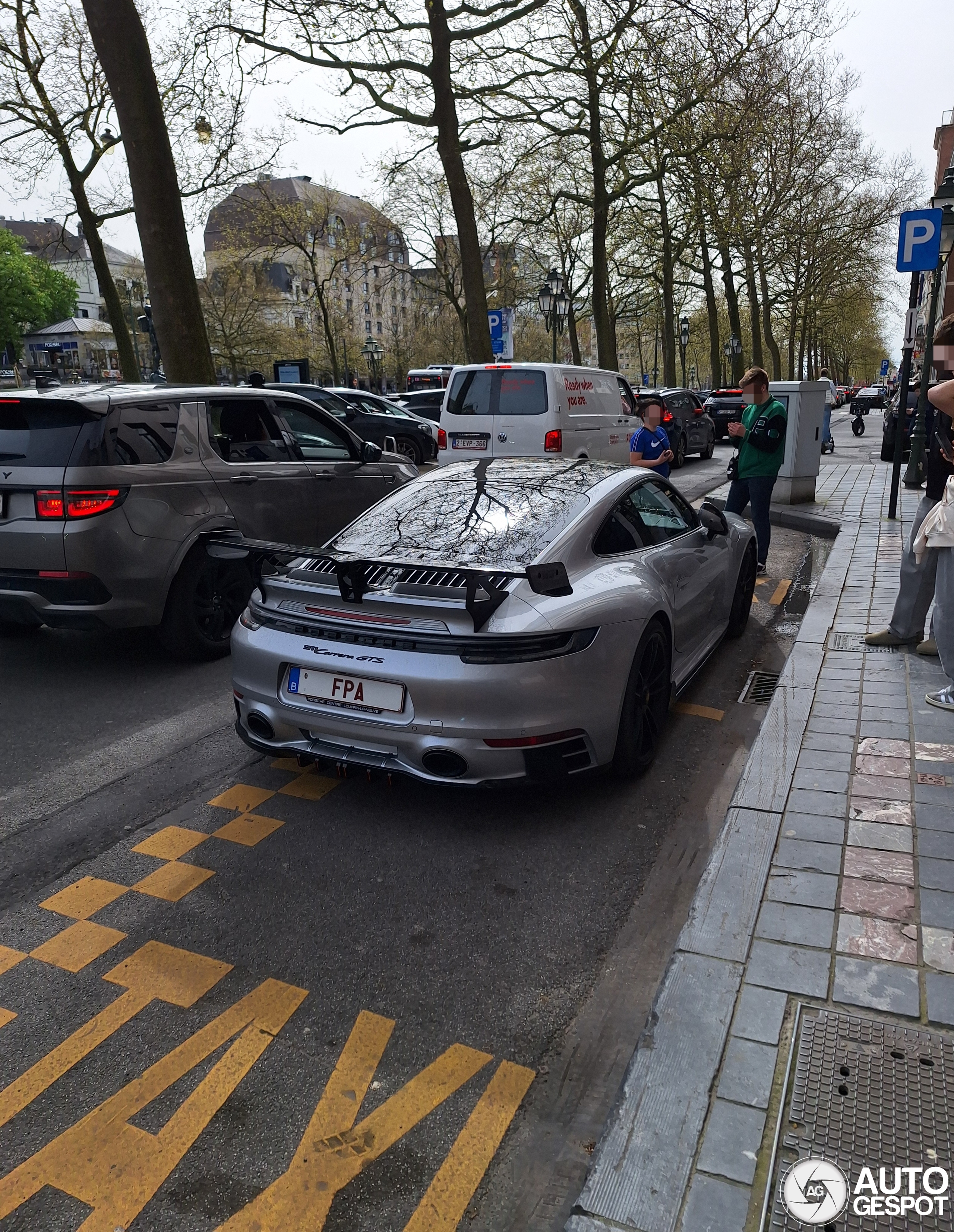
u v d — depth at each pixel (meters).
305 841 3.56
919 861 3.01
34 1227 1.91
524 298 46.47
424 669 3.24
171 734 4.73
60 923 3.04
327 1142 2.12
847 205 40.31
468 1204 1.94
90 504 5.12
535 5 17.00
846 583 7.07
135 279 61.09
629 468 4.74
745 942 2.61
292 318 67.44
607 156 28.09
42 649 6.35
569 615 3.40
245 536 6.12
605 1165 1.90
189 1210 1.94
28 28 22.06
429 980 2.70
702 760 4.25
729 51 16.72
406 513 4.21
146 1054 2.42
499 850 3.46
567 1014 2.55
